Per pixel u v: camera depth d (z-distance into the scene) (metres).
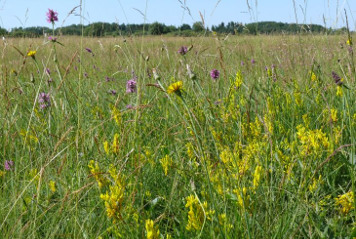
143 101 3.47
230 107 2.89
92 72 5.68
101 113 3.48
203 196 2.02
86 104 3.93
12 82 4.41
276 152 2.33
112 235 2.01
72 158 2.67
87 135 2.93
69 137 2.89
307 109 3.25
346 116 2.82
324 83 3.59
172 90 1.93
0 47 7.69
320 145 2.20
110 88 4.70
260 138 2.59
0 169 2.88
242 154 2.39
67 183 2.35
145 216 2.02
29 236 1.88
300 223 1.86
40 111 3.57
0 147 3.03
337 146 2.40
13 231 1.90
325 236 1.85
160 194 2.30
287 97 3.25
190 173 2.32
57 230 1.98
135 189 2.14
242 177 2.01
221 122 2.81
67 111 3.50
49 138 2.99
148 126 3.06
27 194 2.34
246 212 1.76
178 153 2.63
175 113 3.24
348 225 2.03
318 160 2.22
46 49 8.84
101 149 2.73
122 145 2.44
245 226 1.82
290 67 4.55
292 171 2.25
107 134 3.21
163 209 2.23
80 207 2.14
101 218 2.02
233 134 2.74
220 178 2.10
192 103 3.02
